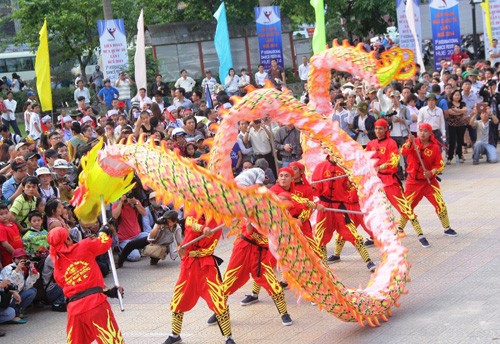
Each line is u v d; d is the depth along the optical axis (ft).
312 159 44.09
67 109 104.78
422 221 53.78
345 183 43.01
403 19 100.83
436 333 32.76
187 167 30.53
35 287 42.09
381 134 46.98
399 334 33.32
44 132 70.54
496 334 31.65
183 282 34.35
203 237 33.71
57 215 43.70
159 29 118.73
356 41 128.36
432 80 88.17
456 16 101.86
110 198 32.60
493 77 89.45
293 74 120.57
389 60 40.75
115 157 31.81
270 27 100.07
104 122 70.28
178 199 30.76
